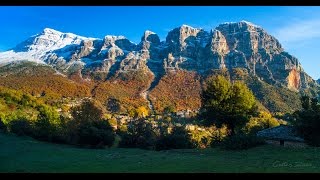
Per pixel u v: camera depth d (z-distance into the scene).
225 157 39.66
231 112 66.12
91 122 68.06
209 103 66.81
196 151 48.88
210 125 69.25
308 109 49.38
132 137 65.69
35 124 74.62
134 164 34.53
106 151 50.00
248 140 49.25
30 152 45.59
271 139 56.75
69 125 72.00
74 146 62.53
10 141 58.47
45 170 31.78
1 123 75.62
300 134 50.50
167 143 61.22
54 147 54.94
